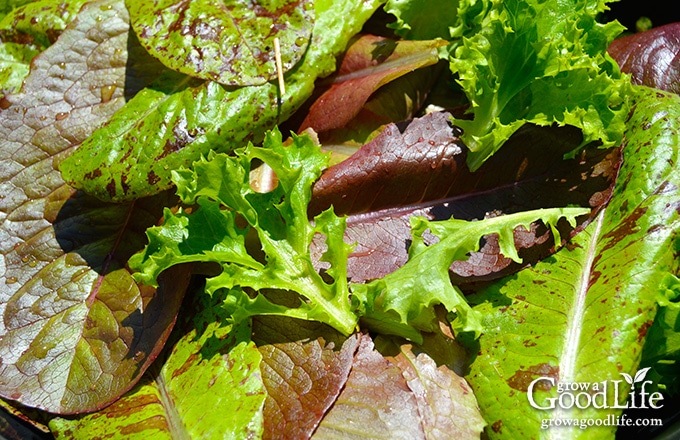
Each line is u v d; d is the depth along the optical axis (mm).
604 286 515
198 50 539
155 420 505
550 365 501
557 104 538
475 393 510
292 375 503
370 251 531
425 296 501
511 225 516
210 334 521
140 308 528
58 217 546
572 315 513
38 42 577
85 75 559
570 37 530
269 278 509
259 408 492
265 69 537
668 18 671
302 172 519
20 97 554
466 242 511
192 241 508
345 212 538
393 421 494
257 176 543
